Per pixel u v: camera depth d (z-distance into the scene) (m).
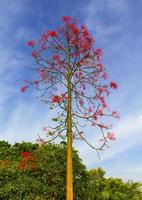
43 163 28.00
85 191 30.12
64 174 28.30
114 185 40.12
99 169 41.22
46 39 19.73
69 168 18.09
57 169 28.00
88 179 31.42
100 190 39.25
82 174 30.06
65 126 18.66
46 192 26.97
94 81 19.36
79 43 19.61
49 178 27.73
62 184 27.78
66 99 19.03
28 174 27.38
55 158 28.64
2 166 27.77
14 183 26.00
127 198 39.34
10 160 30.56
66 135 18.53
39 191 26.75
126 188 40.31
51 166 27.98
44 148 29.48
